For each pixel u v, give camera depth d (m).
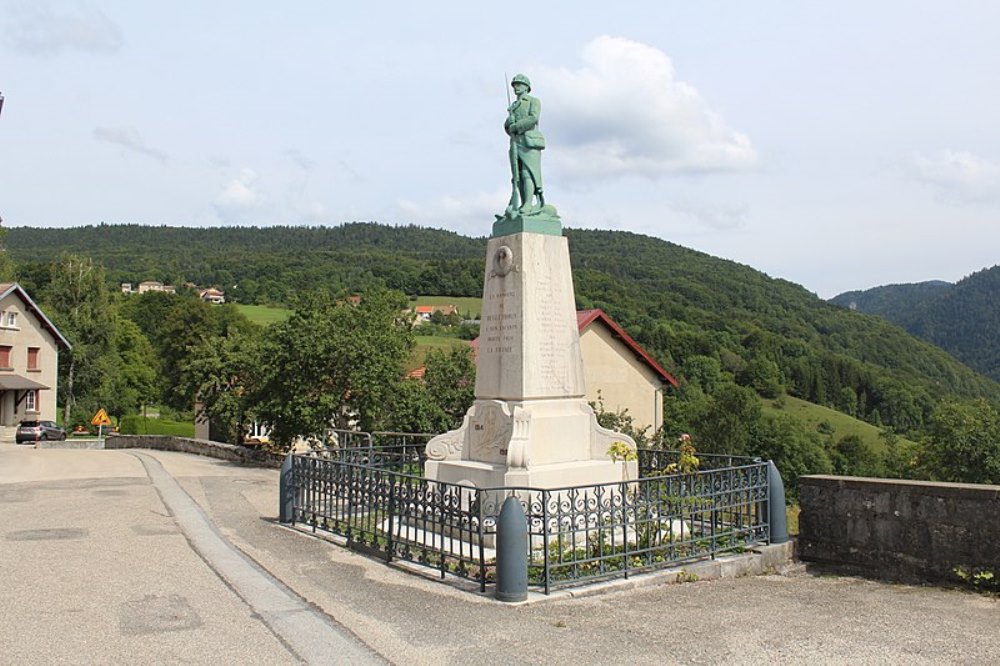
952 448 31.45
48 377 52.97
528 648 6.24
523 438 10.67
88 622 6.73
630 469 11.47
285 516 11.99
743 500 9.86
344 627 6.69
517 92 12.16
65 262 62.75
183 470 21.73
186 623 6.72
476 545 9.82
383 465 14.09
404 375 25.78
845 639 6.64
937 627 7.06
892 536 9.37
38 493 15.46
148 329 81.88
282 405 24.03
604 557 8.36
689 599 7.95
